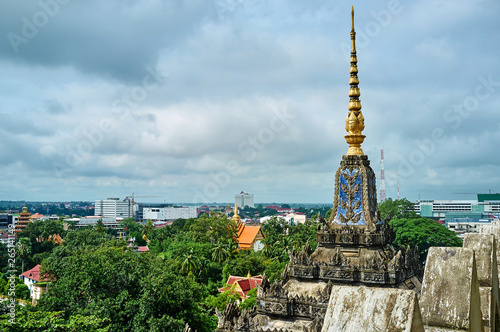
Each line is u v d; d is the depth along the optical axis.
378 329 7.77
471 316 9.63
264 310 30.66
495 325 12.74
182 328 56.09
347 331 7.96
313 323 26.09
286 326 29.34
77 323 45.25
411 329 7.58
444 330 9.55
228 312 29.48
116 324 55.97
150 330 54.44
